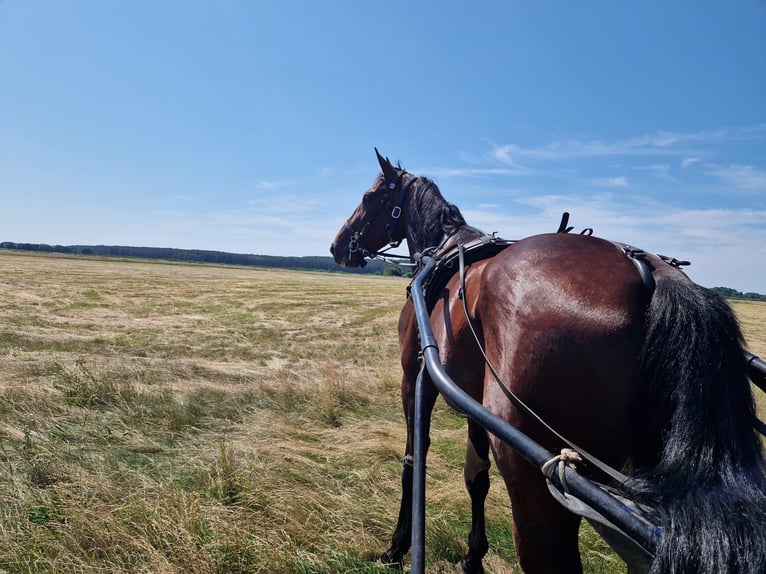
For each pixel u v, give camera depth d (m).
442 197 3.68
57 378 7.20
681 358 1.54
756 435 1.54
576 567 1.87
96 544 3.17
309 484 4.37
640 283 1.78
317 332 17.81
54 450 4.55
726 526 1.29
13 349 10.24
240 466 4.40
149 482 4.01
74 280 34.56
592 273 1.86
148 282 37.62
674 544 1.29
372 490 4.34
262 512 3.74
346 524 3.68
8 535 3.18
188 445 5.24
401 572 3.27
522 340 1.88
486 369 2.09
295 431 5.89
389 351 13.63
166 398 6.62
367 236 4.20
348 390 7.72
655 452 1.60
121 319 18.53
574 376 1.74
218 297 29.98
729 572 1.24
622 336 1.69
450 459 5.38
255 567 3.08
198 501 3.54
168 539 3.19
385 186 4.11
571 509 1.48
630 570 1.50
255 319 21.05
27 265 47.50
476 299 2.29
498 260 2.19
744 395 1.57
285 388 7.70
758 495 1.37
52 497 3.68
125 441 5.26
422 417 2.32
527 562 1.91
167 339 14.31
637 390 1.65
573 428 1.76
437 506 4.27
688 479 1.41
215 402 6.97
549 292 1.88
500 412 1.94
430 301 2.77
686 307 1.60
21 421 5.49
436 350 2.17
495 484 4.73
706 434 1.46
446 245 3.27
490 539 3.83
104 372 7.62
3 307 18.80
